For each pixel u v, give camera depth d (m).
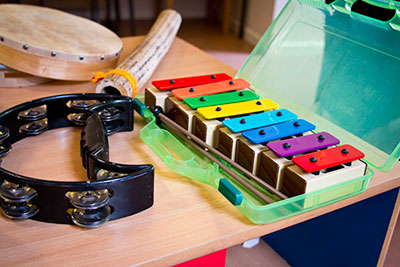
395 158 0.83
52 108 0.97
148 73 1.20
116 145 0.94
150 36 1.36
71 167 0.86
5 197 0.67
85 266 0.63
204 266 0.75
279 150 0.79
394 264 1.50
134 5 4.30
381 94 0.93
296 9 1.19
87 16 4.02
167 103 1.02
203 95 1.02
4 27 1.15
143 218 0.73
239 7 4.02
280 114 0.94
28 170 0.84
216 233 0.70
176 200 0.77
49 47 1.10
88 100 0.99
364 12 1.41
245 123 0.89
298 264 1.46
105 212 0.70
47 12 1.37
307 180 0.73
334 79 1.04
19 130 0.94
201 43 3.76
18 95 1.13
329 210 0.80
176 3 4.42
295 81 1.12
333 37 1.08
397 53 0.93
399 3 0.92
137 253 0.66
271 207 0.71
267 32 1.22
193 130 0.95
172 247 0.67
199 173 0.80
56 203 0.69
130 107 0.97
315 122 1.01
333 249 1.25
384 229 1.03
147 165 0.72
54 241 0.67
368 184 0.83
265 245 1.59
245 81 1.12
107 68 1.22
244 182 0.79
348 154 0.80
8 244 0.66
